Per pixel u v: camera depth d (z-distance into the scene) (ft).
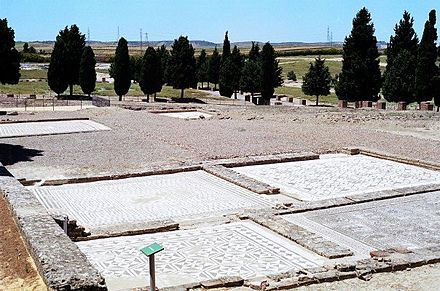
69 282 35.06
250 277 44.91
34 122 142.20
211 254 50.78
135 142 111.34
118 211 65.57
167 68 228.22
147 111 165.78
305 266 47.24
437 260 46.06
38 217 49.67
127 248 52.70
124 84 208.64
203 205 67.87
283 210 63.93
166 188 76.33
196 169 87.10
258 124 138.62
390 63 210.38
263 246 52.65
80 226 55.26
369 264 44.42
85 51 208.03
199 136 117.50
